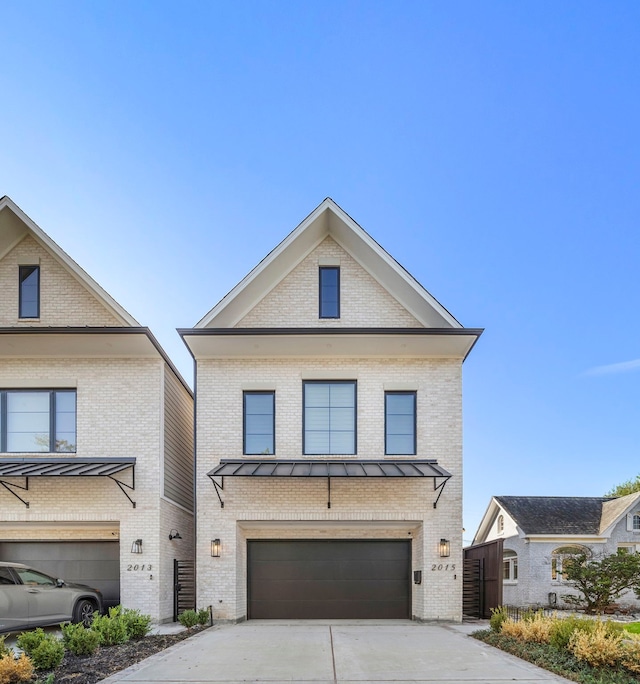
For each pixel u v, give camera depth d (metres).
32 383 15.48
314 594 15.57
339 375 15.78
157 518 14.68
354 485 15.18
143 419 15.30
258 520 15.03
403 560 15.80
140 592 14.27
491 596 15.59
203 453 15.35
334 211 15.80
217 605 14.52
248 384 15.72
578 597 22.22
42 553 15.81
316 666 8.75
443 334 15.12
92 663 9.02
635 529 24.97
